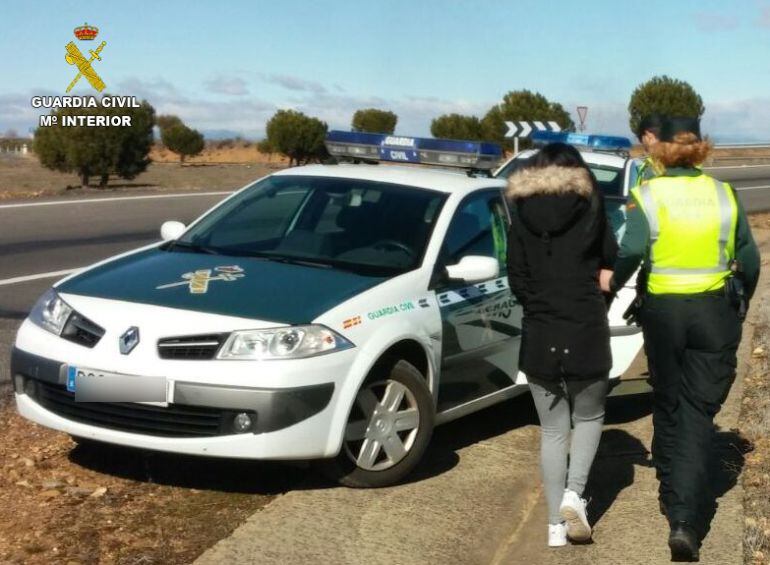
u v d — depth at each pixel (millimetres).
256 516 4945
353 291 5434
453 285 5996
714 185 4656
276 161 55844
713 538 4727
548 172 4492
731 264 4668
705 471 4586
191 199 21781
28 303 10414
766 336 8758
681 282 4617
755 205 25984
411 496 5391
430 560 4625
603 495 5453
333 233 6141
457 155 7090
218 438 4961
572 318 4543
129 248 14609
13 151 59125
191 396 4934
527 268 4621
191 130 50594
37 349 5344
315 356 5023
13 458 5754
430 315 5691
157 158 59531
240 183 31672
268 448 4941
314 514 5027
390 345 5344
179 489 5391
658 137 4766
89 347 5184
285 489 5449
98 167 29750
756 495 5246
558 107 41969
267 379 4918
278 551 4582
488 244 6520
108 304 5312
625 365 6781
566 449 4766
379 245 6000
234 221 6492
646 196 4629
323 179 6672
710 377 4648
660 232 4602
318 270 5738
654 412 4934
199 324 5062
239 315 5113
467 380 6086
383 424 5422
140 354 5039
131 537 4727
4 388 7219
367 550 4668
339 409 5117
